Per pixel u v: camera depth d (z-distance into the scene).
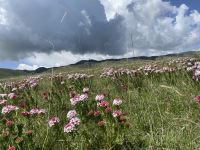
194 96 0.95
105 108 0.78
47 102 1.14
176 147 0.66
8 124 0.74
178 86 1.14
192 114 0.83
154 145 0.68
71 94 1.16
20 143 0.67
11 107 0.90
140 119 0.83
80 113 0.85
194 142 0.67
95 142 0.70
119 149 0.68
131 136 0.73
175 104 0.92
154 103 0.95
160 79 1.38
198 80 1.06
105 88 1.37
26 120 0.86
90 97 1.07
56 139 0.72
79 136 0.71
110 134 0.70
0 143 0.69
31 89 1.63
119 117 0.73
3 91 1.75
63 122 0.84
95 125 0.76
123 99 1.08
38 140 0.73
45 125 0.81
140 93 1.12
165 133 0.73
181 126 0.76
